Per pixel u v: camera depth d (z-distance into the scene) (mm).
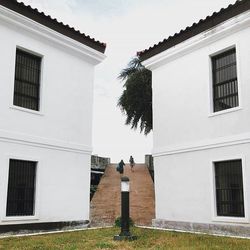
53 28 11586
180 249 7691
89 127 12852
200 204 11180
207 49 11625
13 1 10305
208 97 11375
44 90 11484
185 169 11859
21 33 10977
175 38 12445
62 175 11656
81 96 12727
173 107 12656
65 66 12297
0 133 10023
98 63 13516
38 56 11570
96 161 27203
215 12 10969
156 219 12523
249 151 10000
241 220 9898
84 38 12523
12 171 10422
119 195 20250
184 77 12391
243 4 10328
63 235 9953
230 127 10625
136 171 27672
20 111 10703
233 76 10992
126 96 28000
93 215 16812
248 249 7598
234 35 10828
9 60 10547
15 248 7938
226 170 10727
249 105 10188
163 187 12547
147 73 27516
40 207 10875
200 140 11477
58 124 11773
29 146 10805
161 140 12922
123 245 8305
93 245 8305
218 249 7645
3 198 9906
